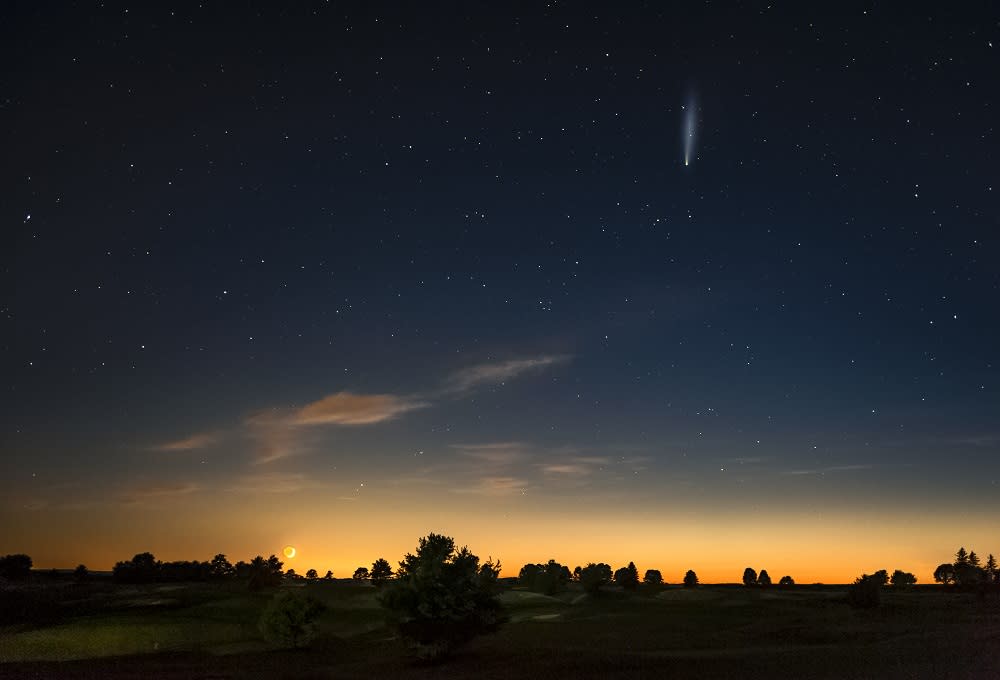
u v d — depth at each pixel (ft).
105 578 471.21
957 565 397.80
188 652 207.10
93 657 200.34
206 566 475.72
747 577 461.37
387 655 182.60
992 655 129.59
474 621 152.56
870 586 285.43
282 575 376.27
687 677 124.77
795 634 202.18
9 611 276.00
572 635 214.07
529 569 405.18
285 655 197.16
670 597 363.76
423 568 152.66
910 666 121.90
